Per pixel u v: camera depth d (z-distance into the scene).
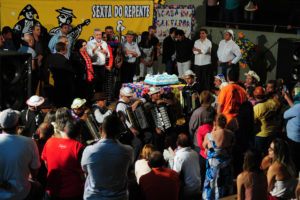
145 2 12.42
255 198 4.92
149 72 12.13
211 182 5.99
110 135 4.64
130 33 11.34
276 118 7.59
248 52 12.84
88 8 11.31
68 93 9.77
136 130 7.55
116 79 11.91
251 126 7.52
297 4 14.24
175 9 13.23
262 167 6.07
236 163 7.77
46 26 10.74
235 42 12.83
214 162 5.96
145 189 4.96
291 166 5.38
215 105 8.91
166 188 4.98
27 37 9.87
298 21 13.48
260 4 14.69
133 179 6.43
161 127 7.84
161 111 7.87
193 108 8.57
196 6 13.88
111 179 4.55
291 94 10.30
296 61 11.12
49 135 5.83
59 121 5.31
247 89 9.06
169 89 8.91
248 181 4.92
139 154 7.54
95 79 10.41
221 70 12.36
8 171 4.58
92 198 4.56
